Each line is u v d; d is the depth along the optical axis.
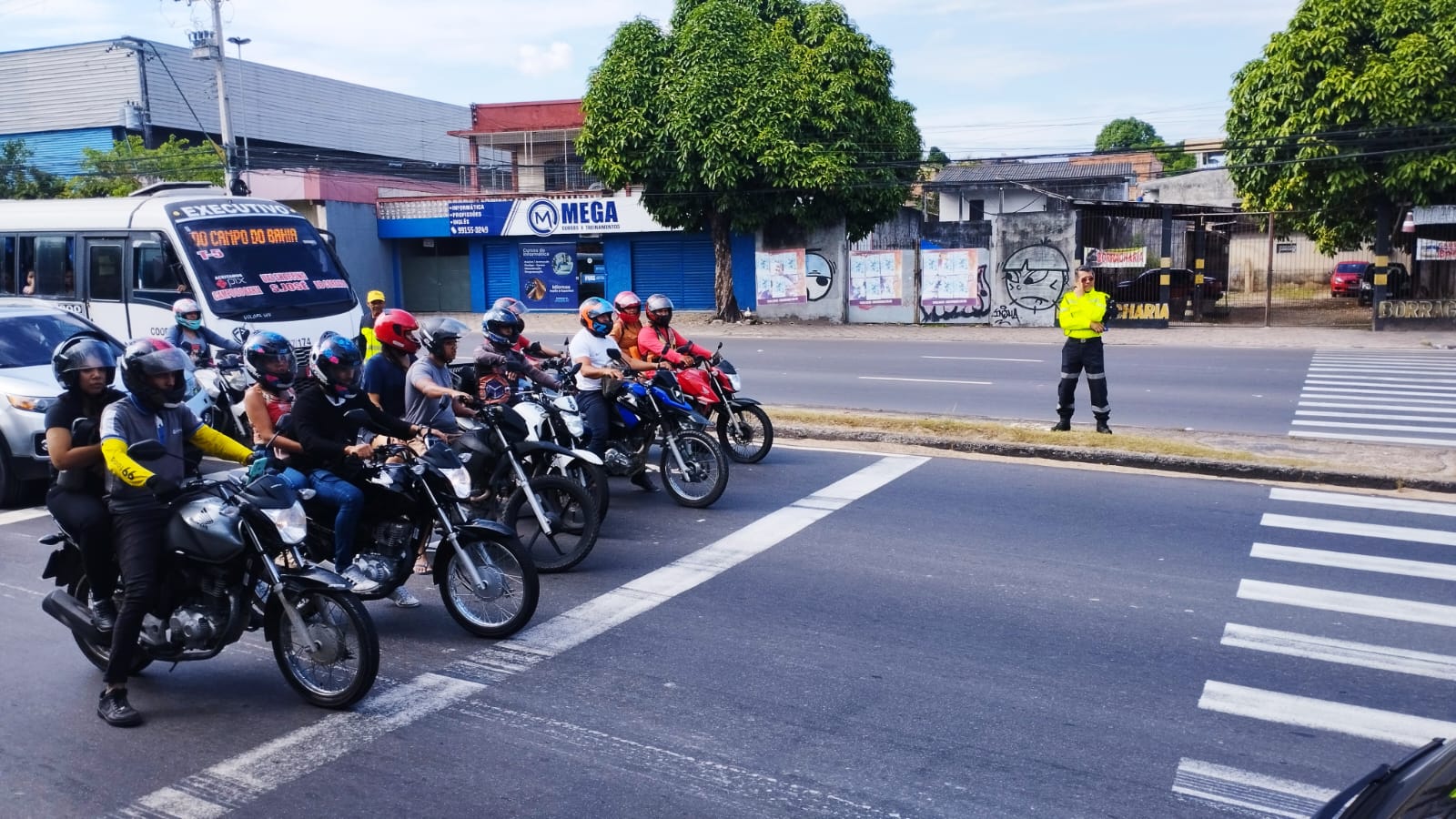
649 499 9.86
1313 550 7.89
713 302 36.47
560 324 35.12
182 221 13.82
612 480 10.66
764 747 4.98
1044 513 9.05
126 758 5.04
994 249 30.30
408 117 55.72
